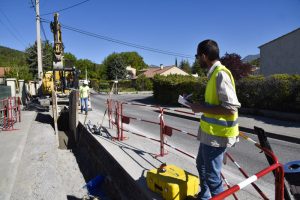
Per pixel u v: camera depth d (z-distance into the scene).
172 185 4.00
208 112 3.03
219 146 3.13
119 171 5.95
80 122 12.30
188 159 6.59
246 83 16.66
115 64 77.44
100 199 6.35
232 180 5.70
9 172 6.96
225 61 20.30
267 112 15.32
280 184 2.65
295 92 14.16
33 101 27.38
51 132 12.55
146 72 75.56
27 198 5.89
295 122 13.37
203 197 3.66
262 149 3.02
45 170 7.39
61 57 19.53
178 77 25.61
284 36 26.58
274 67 27.77
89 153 9.50
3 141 10.16
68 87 20.11
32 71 59.16
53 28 19.39
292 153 8.27
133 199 5.04
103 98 34.69
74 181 7.70
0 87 17.94
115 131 10.16
